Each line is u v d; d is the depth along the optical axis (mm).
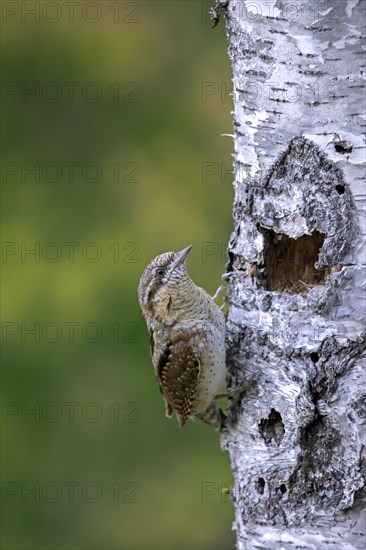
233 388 8023
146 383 12891
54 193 13438
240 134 7680
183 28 13688
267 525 7738
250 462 7879
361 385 7277
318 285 7473
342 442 7320
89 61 13688
